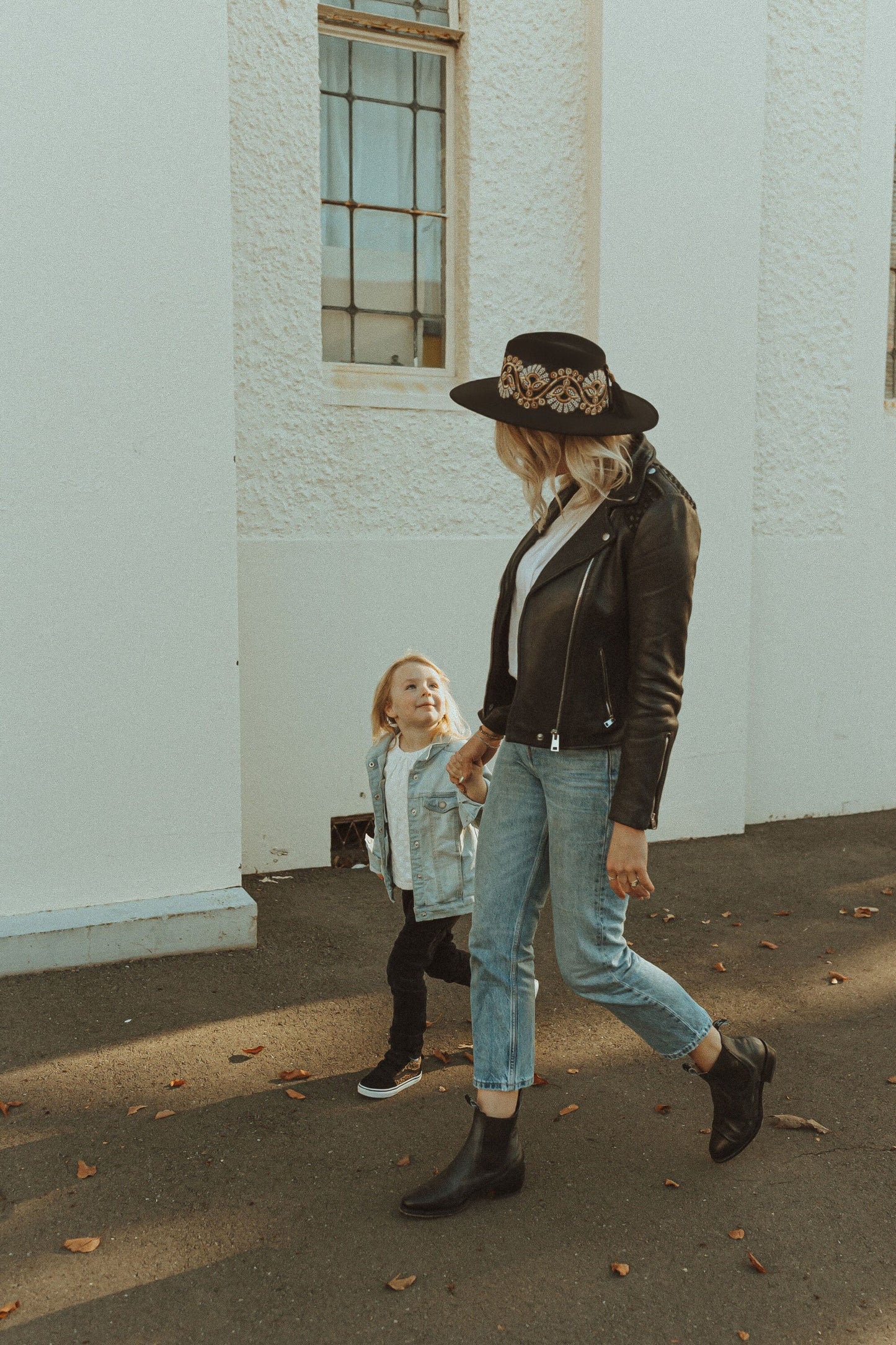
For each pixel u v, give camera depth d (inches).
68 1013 131.6
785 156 219.5
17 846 141.3
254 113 178.2
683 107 204.1
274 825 190.4
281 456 185.2
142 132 139.0
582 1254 89.7
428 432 195.9
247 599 184.1
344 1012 135.5
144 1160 101.9
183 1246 89.7
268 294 181.8
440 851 111.7
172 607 146.9
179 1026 130.0
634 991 92.3
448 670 201.5
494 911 94.7
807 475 229.6
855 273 229.3
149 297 141.3
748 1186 100.0
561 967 93.0
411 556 196.2
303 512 187.9
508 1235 92.0
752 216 212.1
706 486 213.2
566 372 85.8
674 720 85.7
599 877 89.5
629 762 84.9
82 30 134.6
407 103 198.5
